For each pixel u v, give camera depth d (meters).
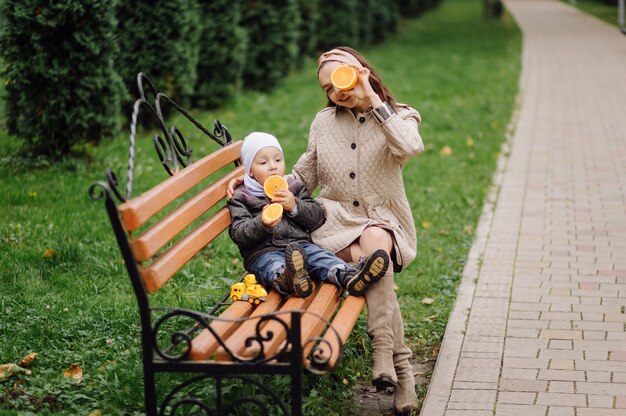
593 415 4.12
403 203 4.50
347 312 4.02
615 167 9.91
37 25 8.34
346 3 20.77
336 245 4.38
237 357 3.48
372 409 4.41
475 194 8.67
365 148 4.39
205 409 3.56
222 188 4.52
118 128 9.09
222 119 12.07
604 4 42.34
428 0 38.88
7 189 7.66
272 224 4.09
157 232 3.61
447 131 12.16
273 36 14.69
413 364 4.96
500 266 6.52
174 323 5.09
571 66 20.00
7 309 5.21
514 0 47.66
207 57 12.48
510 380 4.55
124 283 5.86
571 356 4.85
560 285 6.06
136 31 10.46
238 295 4.16
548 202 8.45
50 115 8.66
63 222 6.92
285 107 13.38
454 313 5.57
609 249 6.90
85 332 4.97
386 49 23.92
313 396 4.22
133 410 4.12
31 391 4.25
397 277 6.32
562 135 11.92
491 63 20.70
